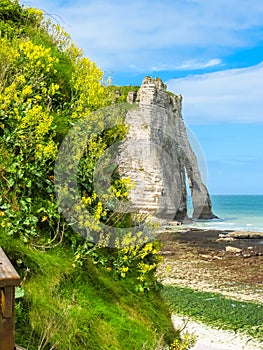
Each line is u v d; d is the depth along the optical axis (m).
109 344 5.62
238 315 20.61
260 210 114.94
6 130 6.43
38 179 6.46
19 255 5.73
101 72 8.86
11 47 8.01
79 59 9.30
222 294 24.72
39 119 6.57
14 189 6.25
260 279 29.41
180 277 28.98
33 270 5.72
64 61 9.41
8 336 3.49
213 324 19.09
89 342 5.45
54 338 5.13
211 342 16.92
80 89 7.98
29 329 5.07
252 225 76.81
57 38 10.59
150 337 6.21
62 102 8.16
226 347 16.53
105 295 6.32
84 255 6.37
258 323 19.53
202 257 37.81
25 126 6.33
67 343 5.20
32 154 6.53
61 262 6.13
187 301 22.69
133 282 6.96
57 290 5.74
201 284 27.17
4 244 5.71
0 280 3.39
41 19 11.29
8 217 6.06
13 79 7.21
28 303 5.32
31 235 6.19
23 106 6.71
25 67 7.49
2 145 6.38
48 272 5.84
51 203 6.38
